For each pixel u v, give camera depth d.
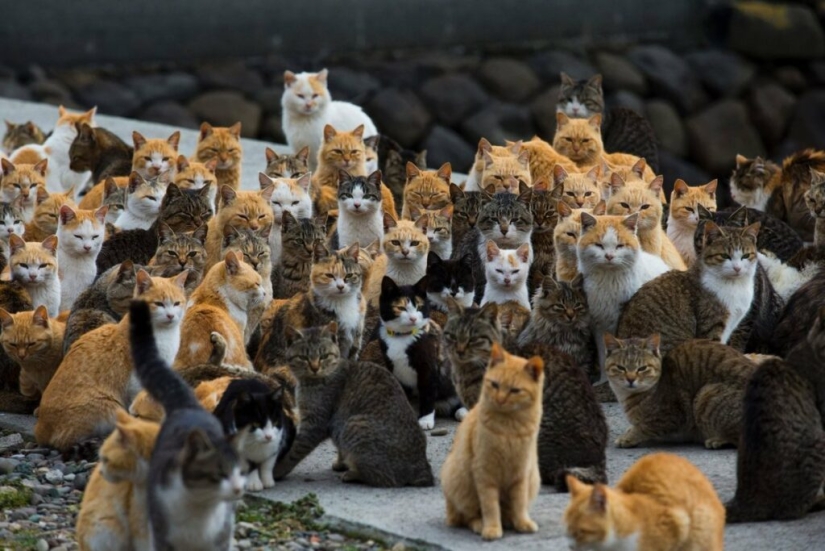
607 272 10.38
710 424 8.77
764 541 7.27
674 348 9.36
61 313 10.92
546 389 8.27
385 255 11.35
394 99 23.81
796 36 26.67
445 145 23.39
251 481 8.30
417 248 11.27
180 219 12.46
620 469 8.52
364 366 8.56
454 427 9.72
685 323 10.10
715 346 8.98
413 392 9.91
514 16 25.59
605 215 10.87
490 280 10.86
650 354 8.93
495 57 25.28
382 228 12.78
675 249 12.27
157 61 24.14
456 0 25.31
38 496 8.45
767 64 26.64
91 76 23.67
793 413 7.60
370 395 8.42
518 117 24.09
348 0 24.81
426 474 8.40
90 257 11.70
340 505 8.02
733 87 25.97
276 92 23.86
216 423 6.68
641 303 10.20
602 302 10.41
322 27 24.75
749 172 16.03
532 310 10.56
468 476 7.44
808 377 7.80
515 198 12.12
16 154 16.48
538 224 12.33
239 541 7.58
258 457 8.12
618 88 25.31
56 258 11.22
